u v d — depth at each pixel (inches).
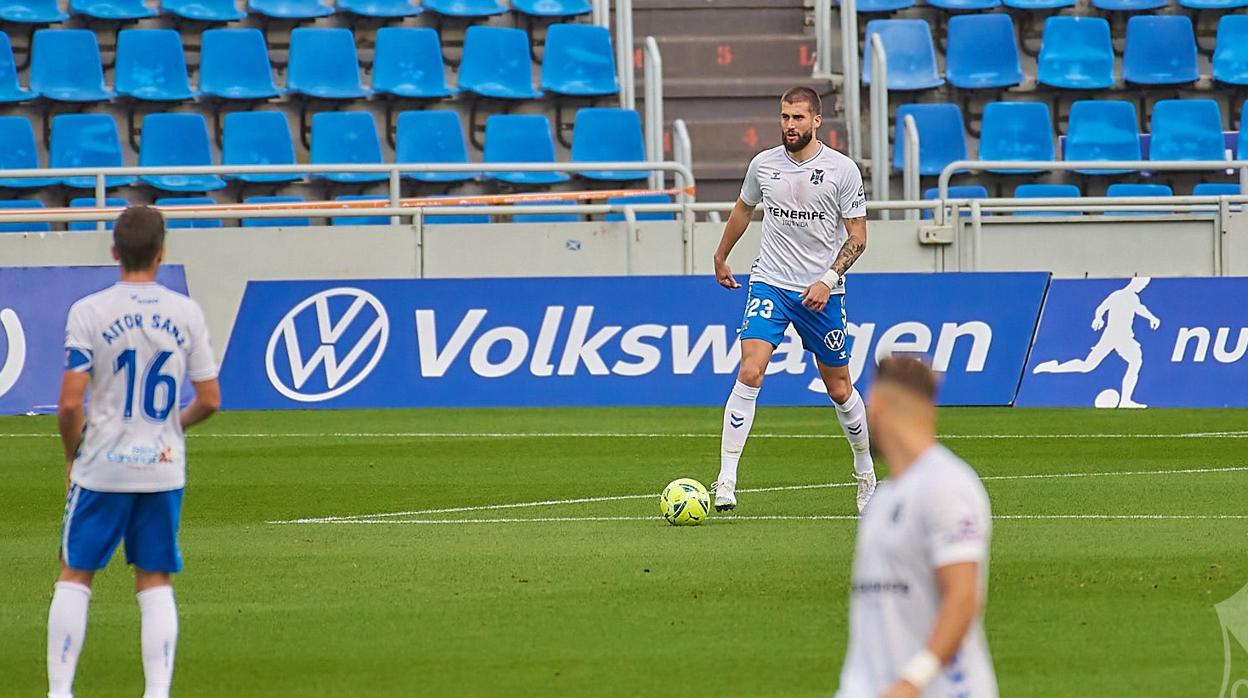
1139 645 860.0
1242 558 1096.2
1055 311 2122.3
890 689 469.4
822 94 2896.2
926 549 481.4
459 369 2102.6
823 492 1439.5
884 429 498.9
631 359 2105.1
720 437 1830.7
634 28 2989.7
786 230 1293.1
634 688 790.5
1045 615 930.7
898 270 2230.6
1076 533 1203.2
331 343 2107.5
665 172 2751.0
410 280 2110.0
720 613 950.4
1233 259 2261.3
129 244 755.4
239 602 995.9
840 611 953.5
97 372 745.0
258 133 2642.7
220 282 2166.6
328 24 2893.7
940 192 2225.6
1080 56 2933.1
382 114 2800.2
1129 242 2260.1
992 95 2952.8
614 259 2226.9
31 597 1031.0
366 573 1084.5
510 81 2812.5
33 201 2578.7
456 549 1169.4
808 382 2121.1
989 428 1902.1
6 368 2073.1
